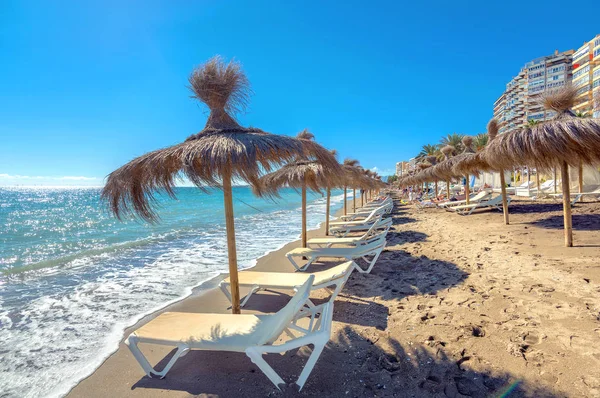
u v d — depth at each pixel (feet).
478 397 6.66
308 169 18.83
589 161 17.57
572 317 9.48
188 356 9.00
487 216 35.55
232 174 9.44
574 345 8.09
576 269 13.55
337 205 96.07
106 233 38.83
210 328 8.13
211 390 7.43
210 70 9.78
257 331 7.84
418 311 11.02
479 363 7.75
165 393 7.46
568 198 17.58
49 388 7.98
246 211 74.64
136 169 8.87
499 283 12.98
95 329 11.42
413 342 8.98
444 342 8.80
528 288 12.07
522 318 9.76
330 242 21.34
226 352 9.10
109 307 13.58
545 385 6.79
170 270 19.89
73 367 8.89
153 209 10.09
